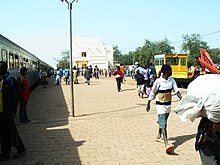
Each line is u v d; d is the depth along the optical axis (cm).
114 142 664
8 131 561
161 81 605
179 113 329
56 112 1128
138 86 1535
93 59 7612
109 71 5150
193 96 314
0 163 546
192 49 6022
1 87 546
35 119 988
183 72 2459
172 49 8138
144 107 1180
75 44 7756
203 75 335
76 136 728
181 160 536
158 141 657
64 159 559
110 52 8050
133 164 521
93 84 2778
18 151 576
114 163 529
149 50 7988
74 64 7706
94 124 867
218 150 324
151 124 845
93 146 638
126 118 947
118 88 1883
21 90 894
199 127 338
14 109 555
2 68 552
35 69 2741
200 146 328
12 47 1449
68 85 2806
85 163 533
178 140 667
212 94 302
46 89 2386
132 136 712
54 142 679
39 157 574
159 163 523
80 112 1109
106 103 1348
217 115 302
